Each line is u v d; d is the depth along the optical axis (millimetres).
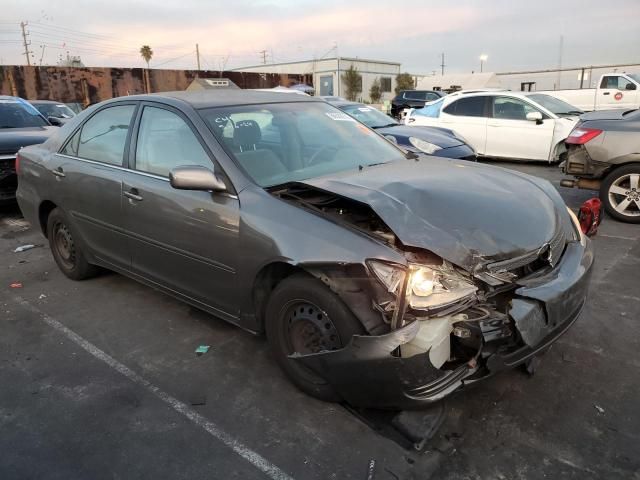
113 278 4781
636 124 6148
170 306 4141
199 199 3127
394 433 2557
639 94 15031
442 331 2342
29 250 5758
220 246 3029
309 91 20438
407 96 25406
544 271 2674
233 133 3309
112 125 3980
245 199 2930
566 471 2301
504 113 10891
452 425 2615
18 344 3607
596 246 5355
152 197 3441
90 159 4113
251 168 3115
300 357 2631
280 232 2705
